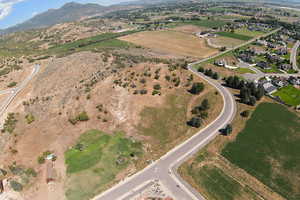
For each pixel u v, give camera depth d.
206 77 132.38
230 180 66.25
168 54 185.25
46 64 171.25
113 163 71.75
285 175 67.94
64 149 77.25
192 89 109.19
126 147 78.00
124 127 87.31
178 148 77.81
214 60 170.75
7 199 61.00
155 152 76.25
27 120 93.62
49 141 81.12
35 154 75.62
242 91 105.50
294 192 62.78
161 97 103.50
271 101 106.94
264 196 61.66
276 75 147.75
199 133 84.75
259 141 80.94
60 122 90.69
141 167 70.69
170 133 84.81
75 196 61.97
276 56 180.00
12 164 71.81
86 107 96.69
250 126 88.50
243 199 60.84
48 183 65.31
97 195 62.31
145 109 95.94
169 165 71.25
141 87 108.00
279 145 79.31
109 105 96.88
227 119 92.62
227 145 78.81
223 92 113.81
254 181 66.00
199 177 67.19
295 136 83.50
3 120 97.75
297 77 143.00
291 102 110.12
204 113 93.62
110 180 66.50
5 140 83.19
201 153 75.50
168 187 64.31
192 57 179.12
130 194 62.44
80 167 70.12
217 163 71.81
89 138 81.75
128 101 99.38
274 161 72.69
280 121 91.88
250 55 184.38
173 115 94.00
